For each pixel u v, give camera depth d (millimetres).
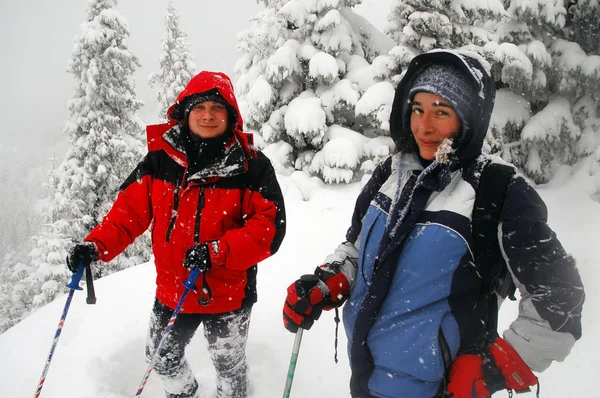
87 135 12664
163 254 2270
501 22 6762
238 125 2305
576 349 3000
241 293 2332
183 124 2354
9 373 2992
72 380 2818
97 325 3494
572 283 1147
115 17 12758
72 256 2184
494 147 6230
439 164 1342
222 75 2297
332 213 5848
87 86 12484
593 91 6246
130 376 3025
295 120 7266
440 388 1387
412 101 1440
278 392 2750
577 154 6215
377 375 1503
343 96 7250
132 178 2422
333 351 3137
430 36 6797
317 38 7629
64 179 12430
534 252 1173
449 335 1332
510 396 1272
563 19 6086
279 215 2275
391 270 1391
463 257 1280
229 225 2283
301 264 4434
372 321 1455
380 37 8578
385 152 6910
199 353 3213
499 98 6547
